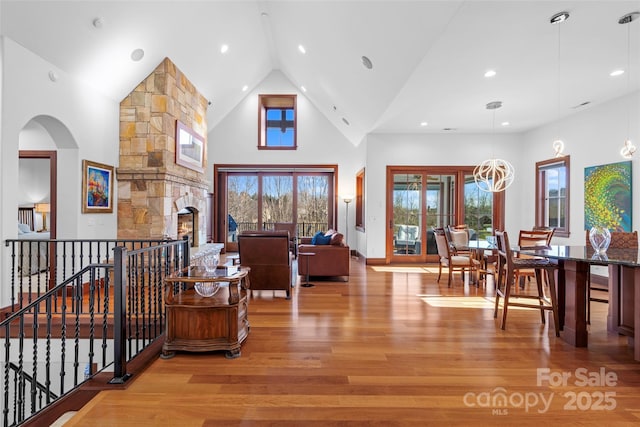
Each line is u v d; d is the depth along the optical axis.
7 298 3.54
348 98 6.23
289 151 8.93
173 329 2.67
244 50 6.72
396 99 5.05
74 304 3.76
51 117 4.01
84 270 2.46
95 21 3.95
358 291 4.91
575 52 3.58
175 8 4.57
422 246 7.45
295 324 3.44
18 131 3.59
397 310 3.95
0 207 3.45
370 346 2.87
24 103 3.65
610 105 5.09
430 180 7.40
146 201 5.21
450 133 7.25
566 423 1.83
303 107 8.91
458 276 6.02
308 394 2.11
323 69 5.94
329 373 2.38
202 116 6.97
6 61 3.44
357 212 8.90
